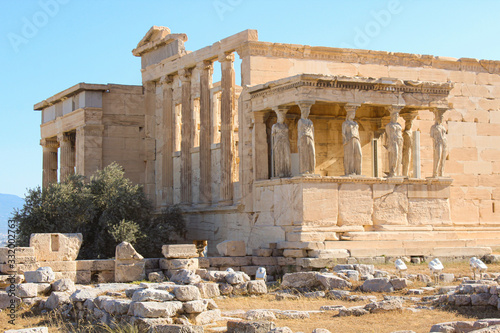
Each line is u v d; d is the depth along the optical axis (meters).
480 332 12.22
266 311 16.98
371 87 29.06
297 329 15.65
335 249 26.48
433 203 29.94
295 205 27.56
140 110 40.84
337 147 32.09
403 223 29.16
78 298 18.77
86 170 39.28
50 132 44.38
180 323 15.88
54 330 17.14
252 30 31.84
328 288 21.89
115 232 31.70
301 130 27.78
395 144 29.44
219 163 35.31
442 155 30.42
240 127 31.77
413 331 14.17
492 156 35.91
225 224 33.12
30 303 19.94
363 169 32.50
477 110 35.84
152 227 34.72
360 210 28.34
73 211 32.22
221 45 33.97
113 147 40.06
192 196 37.41
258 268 24.20
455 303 18.19
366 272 23.34
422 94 30.27
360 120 32.66
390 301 17.81
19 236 31.95
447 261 28.33
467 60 35.84
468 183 35.16
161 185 39.44
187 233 36.03
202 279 22.75
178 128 39.34
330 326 16.03
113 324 16.19
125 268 24.73
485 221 35.34
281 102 28.88
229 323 15.12
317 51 32.41
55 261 24.56
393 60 34.19
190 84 37.53
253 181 30.67
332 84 28.28
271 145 30.52
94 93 40.00
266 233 29.03
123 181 34.31
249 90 30.58
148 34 40.16
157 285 18.92
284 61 31.86
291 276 22.72
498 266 26.50
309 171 27.81
